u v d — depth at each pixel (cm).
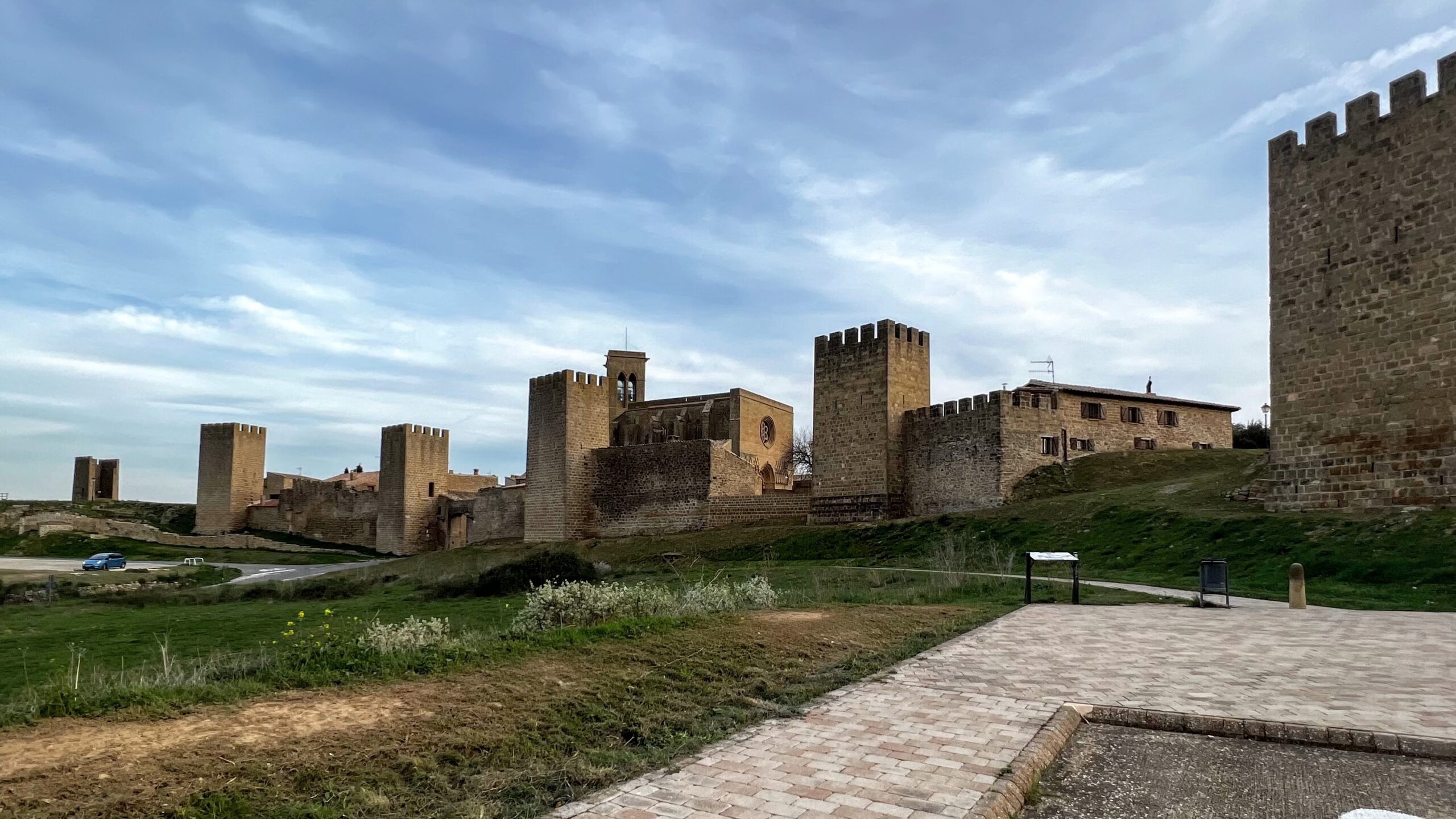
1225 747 971
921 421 5497
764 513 6256
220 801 683
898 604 2303
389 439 8994
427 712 967
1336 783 852
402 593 3841
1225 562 2189
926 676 1306
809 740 953
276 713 933
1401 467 3031
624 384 10294
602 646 1367
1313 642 1592
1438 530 2655
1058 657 1463
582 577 3644
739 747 926
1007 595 2502
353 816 705
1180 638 1667
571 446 7112
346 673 1122
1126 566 3250
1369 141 3231
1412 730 967
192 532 10512
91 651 2094
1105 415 6244
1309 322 3372
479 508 8281
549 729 974
